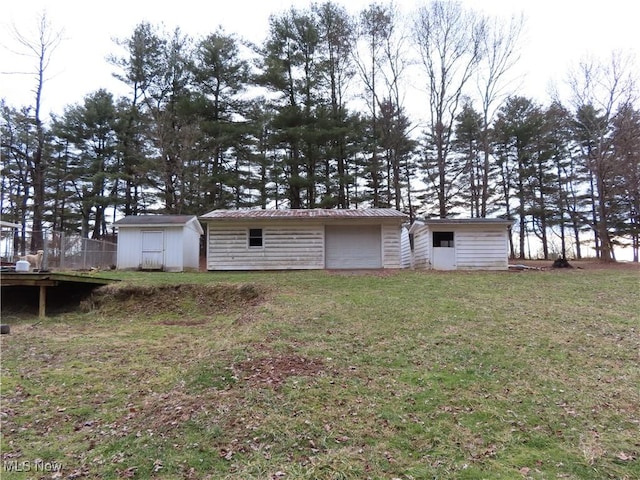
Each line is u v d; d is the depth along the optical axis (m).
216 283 12.02
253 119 26.59
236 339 6.99
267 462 3.55
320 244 17.09
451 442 3.85
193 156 24.84
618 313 8.47
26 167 27.17
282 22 25.48
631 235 29.88
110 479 3.39
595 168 23.14
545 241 32.22
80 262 18.20
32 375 5.94
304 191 27.09
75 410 4.75
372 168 27.33
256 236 17.16
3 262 16.25
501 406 4.54
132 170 27.83
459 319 8.07
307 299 10.06
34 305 11.50
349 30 26.28
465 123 29.94
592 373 5.42
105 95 29.22
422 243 18.67
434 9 25.67
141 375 5.89
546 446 3.77
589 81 22.88
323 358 6.01
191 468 3.50
